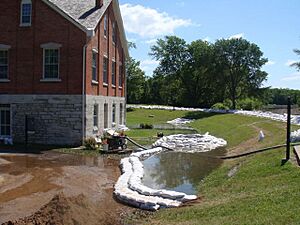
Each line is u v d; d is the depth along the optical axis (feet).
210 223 31.71
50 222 32.27
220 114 195.83
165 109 240.53
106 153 80.38
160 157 79.97
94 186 51.96
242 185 45.01
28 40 94.32
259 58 271.08
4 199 44.45
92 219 35.63
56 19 92.27
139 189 46.65
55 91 92.43
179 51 318.04
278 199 33.83
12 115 95.30
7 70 96.27
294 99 296.71
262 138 85.71
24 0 94.38
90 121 94.94
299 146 57.00
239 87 284.82
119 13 122.21
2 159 71.61
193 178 58.65
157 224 35.29
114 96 121.39
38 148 86.58
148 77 349.82
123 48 135.33
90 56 94.84
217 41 277.03
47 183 52.75
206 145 96.17
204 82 308.81
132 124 169.48
